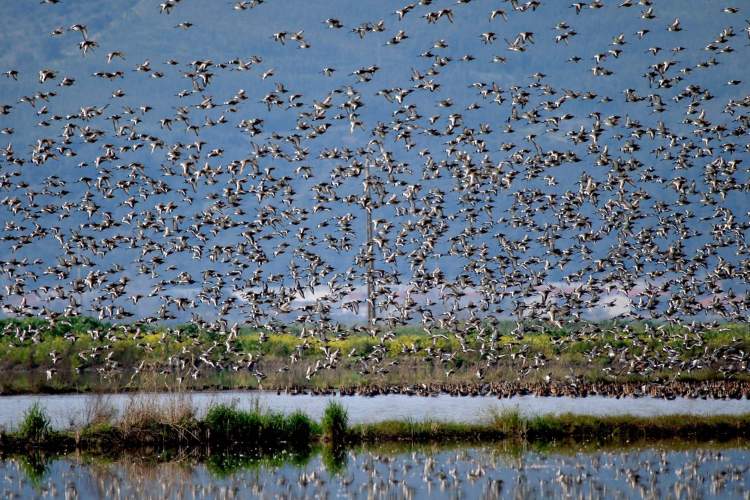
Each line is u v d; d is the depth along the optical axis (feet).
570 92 216.54
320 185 218.59
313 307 213.46
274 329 213.25
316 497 157.99
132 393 211.00
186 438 192.13
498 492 161.07
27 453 186.39
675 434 205.05
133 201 215.72
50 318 207.41
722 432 206.90
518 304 222.07
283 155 214.69
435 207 219.41
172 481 167.94
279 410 221.46
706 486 165.07
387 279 214.69
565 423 204.03
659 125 221.66
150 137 210.59
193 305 211.41
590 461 183.52
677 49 209.26
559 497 157.99
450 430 200.75
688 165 224.53
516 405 215.31
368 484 166.40
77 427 194.39
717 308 220.43
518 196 227.20
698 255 223.30
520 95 214.69
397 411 224.33
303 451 191.42
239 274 216.33
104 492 160.97
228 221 215.31
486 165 221.46
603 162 223.51
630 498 157.07
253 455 187.83
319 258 219.82
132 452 188.03
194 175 211.82
